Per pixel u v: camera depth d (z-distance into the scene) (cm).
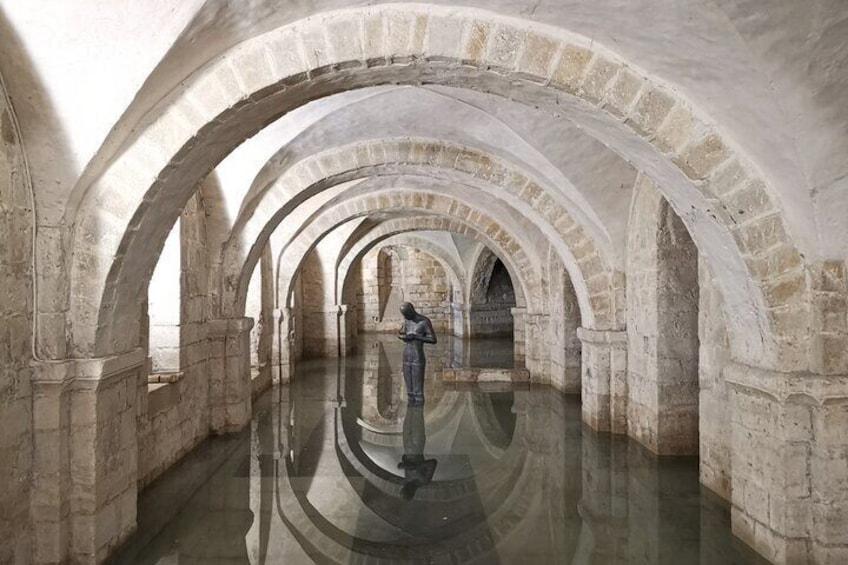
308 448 766
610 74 397
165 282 688
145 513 529
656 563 424
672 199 451
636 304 727
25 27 338
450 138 768
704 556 429
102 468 416
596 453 708
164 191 433
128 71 366
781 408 386
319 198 1128
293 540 480
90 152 385
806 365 385
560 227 773
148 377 645
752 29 314
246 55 406
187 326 724
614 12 358
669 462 655
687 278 659
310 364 1563
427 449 771
